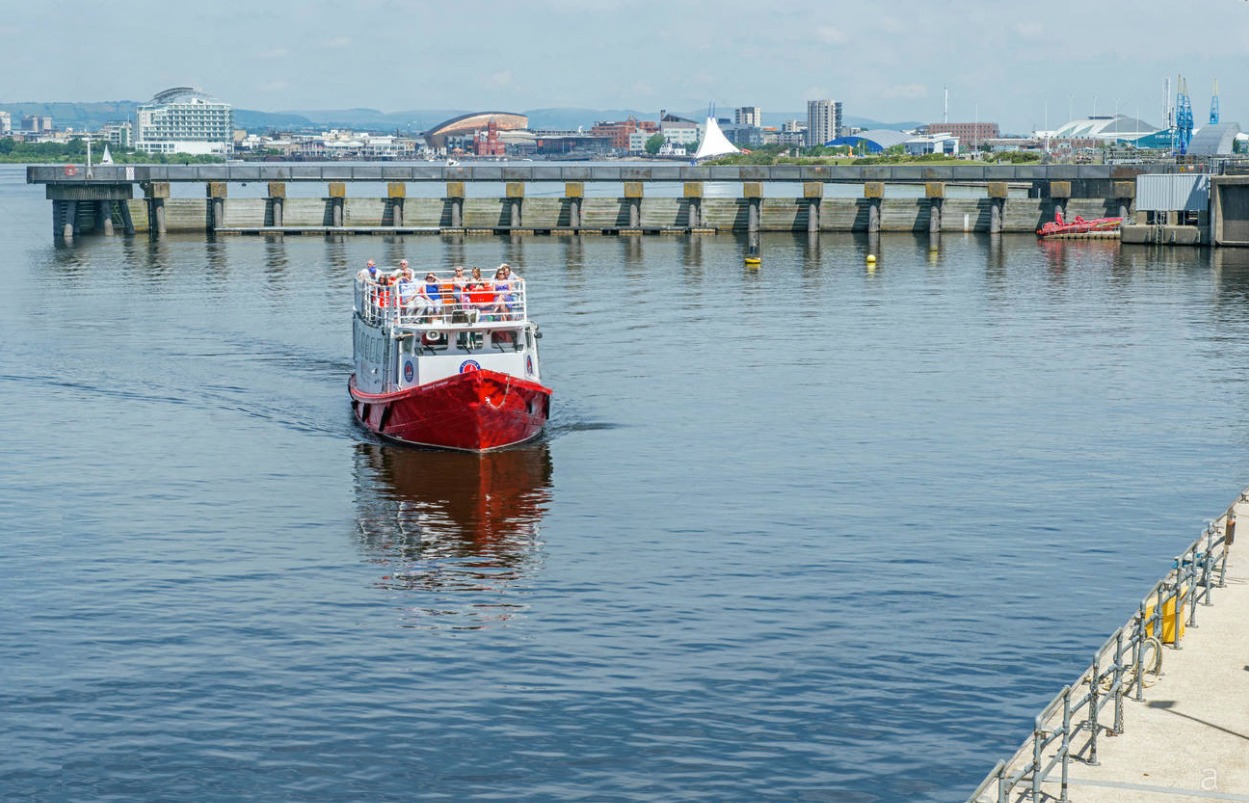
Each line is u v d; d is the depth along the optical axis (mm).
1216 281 100062
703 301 89438
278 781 25344
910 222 147000
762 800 24500
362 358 55594
